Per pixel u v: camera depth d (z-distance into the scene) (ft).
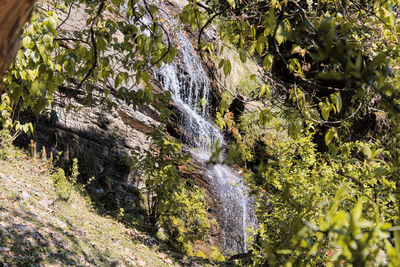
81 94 27.04
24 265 12.43
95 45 7.71
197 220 28.30
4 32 2.89
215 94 44.88
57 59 7.82
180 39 41.86
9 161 21.93
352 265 2.24
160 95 24.95
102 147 28.78
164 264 20.65
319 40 2.49
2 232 13.73
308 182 14.96
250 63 51.72
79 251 15.90
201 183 32.55
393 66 6.89
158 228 26.32
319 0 8.41
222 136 39.58
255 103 43.62
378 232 2.20
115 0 9.36
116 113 30.19
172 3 43.75
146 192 28.02
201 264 23.54
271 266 3.07
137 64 8.57
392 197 4.66
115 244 19.62
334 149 6.32
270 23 5.03
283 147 17.42
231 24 8.07
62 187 22.29
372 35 7.42
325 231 2.39
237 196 34.63
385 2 6.64
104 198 26.91
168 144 24.97
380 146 6.02
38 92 7.42
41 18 8.13
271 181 16.37
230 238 31.55
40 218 17.03
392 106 2.33
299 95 6.61
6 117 13.94
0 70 3.10
